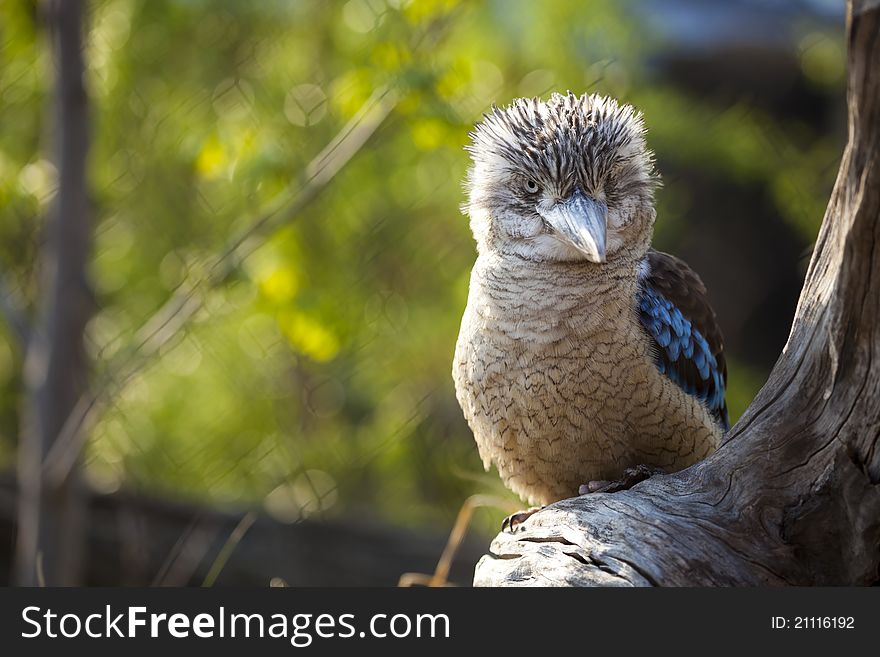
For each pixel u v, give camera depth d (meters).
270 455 14.48
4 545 13.54
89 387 10.78
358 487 14.76
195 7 13.20
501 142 7.16
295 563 12.91
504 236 6.97
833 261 5.72
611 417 6.88
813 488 5.75
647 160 7.38
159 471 14.44
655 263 7.79
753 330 17.81
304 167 11.04
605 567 5.59
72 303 10.67
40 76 13.90
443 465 14.55
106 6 13.23
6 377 15.79
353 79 10.38
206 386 14.70
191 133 12.15
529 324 6.80
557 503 6.15
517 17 13.63
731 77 16.67
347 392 14.80
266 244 10.99
